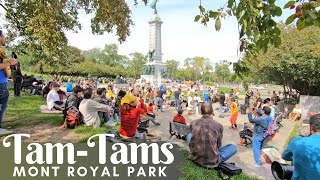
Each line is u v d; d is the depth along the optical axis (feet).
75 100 28.45
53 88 34.32
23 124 27.02
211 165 17.16
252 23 8.01
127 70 337.93
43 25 25.68
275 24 8.29
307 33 64.34
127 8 45.62
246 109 73.10
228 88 200.64
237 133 43.93
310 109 69.36
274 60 63.16
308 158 10.44
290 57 61.46
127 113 20.75
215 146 17.08
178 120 34.99
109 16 41.93
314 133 11.10
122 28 45.91
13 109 36.68
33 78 71.20
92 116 26.45
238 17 8.24
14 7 33.04
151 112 49.03
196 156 17.69
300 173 10.66
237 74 9.50
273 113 46.55
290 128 50.93
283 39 63.72
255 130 26.04
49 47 26.32
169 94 92.58
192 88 151.33
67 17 41.06
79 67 247.70
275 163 12.57
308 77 64.64
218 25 8.96
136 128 21.47
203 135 17.20
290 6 7.73
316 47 59.00
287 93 96.02
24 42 33.09
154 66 156.04
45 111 33.35
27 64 217.36
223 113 70.59
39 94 65.31
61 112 33.42
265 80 78.43
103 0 40.32
